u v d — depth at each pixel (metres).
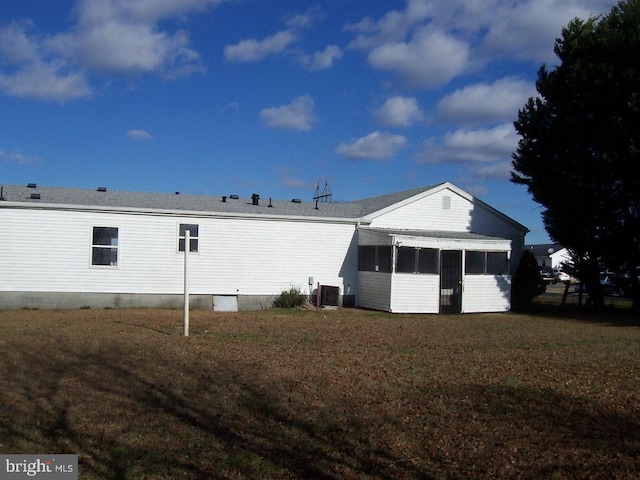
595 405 8.39
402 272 22.69
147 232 21.30
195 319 18.03
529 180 25.50
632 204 23.31
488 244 24.06
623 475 5.86
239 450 6.43
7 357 10.86
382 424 7.36
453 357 12.12
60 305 20.28
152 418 7.43
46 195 21.50
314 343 13.59
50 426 7.03
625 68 22.30
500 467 6.04
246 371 10.10
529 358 12.23
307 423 7.35
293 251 23.16
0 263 19.75
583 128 23.06
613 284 26.00
